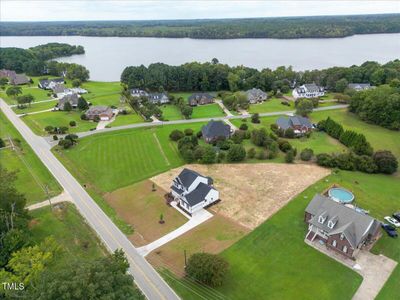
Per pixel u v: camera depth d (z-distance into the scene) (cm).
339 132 9512
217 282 4181
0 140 8650
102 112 11144
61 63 19475
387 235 5259
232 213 5891
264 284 4303
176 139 9294
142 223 5656
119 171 7525
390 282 4309
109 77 19850
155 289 4241
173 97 13800
